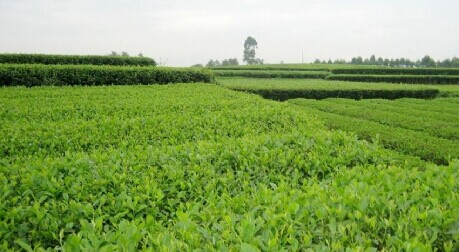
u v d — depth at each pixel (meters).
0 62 28.11
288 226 3.36
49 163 5.46
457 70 53.16
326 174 6.00
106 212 4.41
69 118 11.20
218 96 16.02
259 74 50.19
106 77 23.84
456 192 4.23
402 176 4.86
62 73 22.41
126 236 3.16
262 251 3.00
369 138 11.59
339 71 54.09
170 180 5.25
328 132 7.62
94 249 2.99
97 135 8.70
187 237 3.23
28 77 21.33
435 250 2.86
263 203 4.17
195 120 10.20
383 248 2.97
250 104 13.65
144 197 4.55
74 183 4.75
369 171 5.21
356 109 17.84
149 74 25.28
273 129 10.14
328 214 3.60
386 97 26.88
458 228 3.13
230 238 3.20
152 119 10.19
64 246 3.14
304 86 26.95
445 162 9.26
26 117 11.06
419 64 123.19
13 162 6.05
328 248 2.94
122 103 13.60
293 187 5.04
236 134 9.30
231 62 137.12
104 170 5.29
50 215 3.91
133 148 7.65
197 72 27.23
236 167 5.91
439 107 19.81
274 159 6.10
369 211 3.65
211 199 4.45
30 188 4.66
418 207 3.77
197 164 5.94
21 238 3.70
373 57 126.44
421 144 10.16
